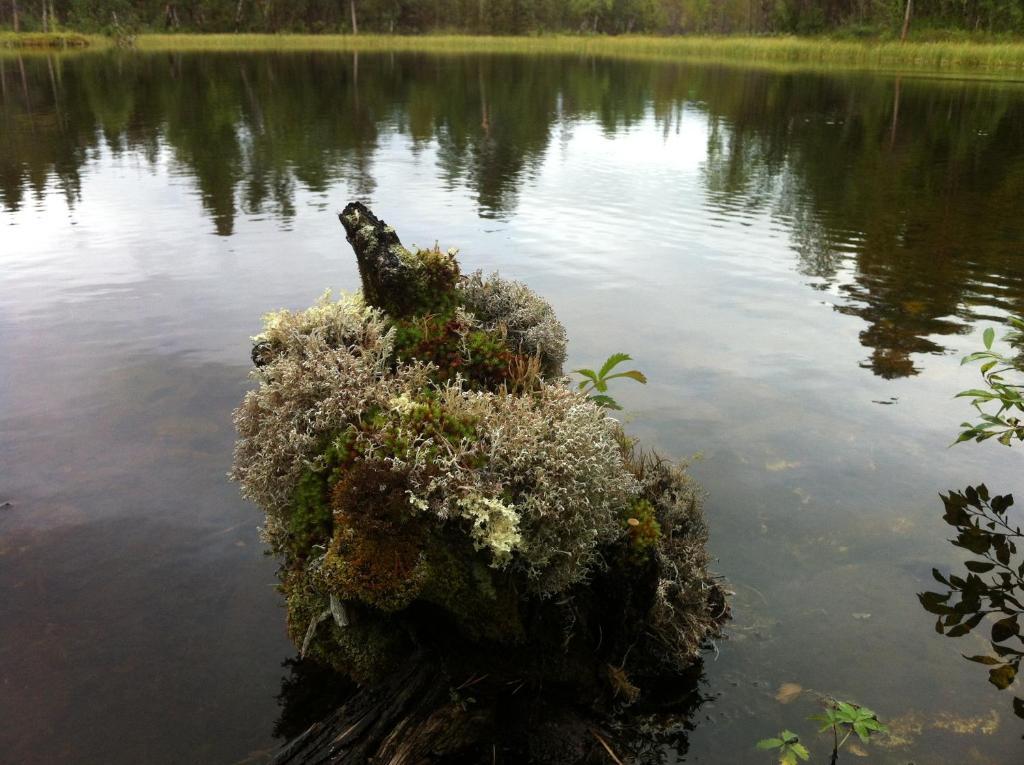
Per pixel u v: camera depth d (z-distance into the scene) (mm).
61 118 5113
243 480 750
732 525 939
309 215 2623
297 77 8375
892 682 731
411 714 672
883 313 1668
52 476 1063
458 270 912
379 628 698
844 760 660
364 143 4285
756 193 3031
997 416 1000
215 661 770
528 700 705
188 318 1659
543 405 744
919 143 4230
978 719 693
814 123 5012
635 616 750
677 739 688
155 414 1228
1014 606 815
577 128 4957
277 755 659
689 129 4875
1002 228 2455
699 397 1257
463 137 4555
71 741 686
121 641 793
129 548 926
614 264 2045
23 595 852
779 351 1454
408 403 713
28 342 1530
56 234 2383
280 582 865
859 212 2691
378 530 641
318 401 719
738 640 781
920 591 837
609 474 715
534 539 659
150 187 3082
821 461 1071
